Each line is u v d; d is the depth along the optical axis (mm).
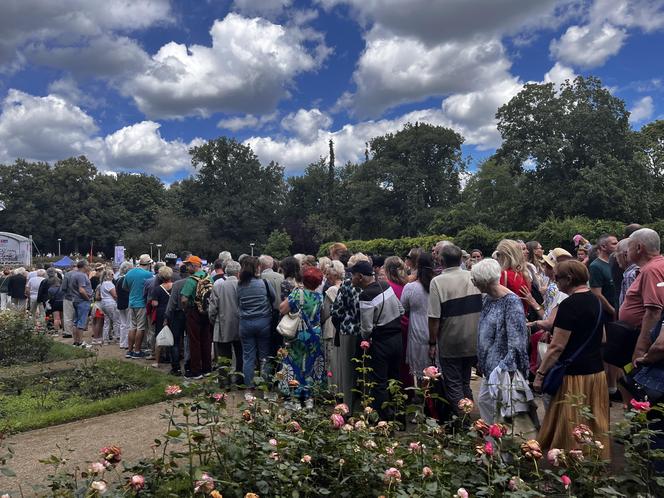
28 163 87000
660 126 46031
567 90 42156
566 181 40500
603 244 5828
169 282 8445
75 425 5473
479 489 2609
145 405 6125
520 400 3621
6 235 35219
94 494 2588
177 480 3064
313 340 5559
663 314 3537
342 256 7305
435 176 62406
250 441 3025
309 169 83562
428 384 3354
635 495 2699
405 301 5430
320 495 2873
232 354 7219
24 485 3973
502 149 43531
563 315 3533
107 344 10727
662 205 40156
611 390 5781
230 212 73312
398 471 2586
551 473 2660
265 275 7027
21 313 9938
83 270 10344
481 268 3877
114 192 91500
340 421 3016
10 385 7258
